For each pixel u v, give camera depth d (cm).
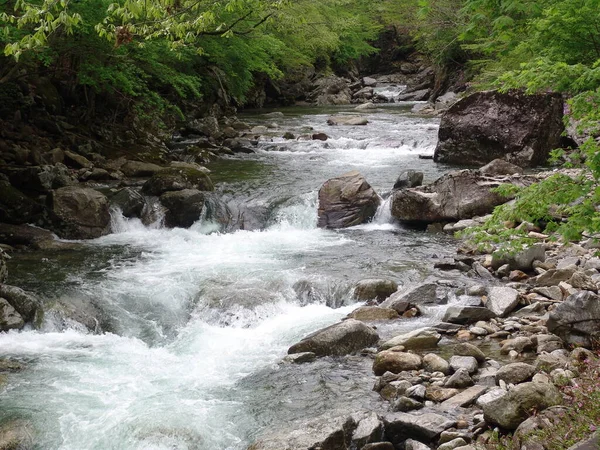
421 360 755
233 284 1059
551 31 955
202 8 1095
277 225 1472
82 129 1966
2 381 772
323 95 4119
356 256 1207
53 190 1389
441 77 3838
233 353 862
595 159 539
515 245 618
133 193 1466
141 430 660
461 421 612
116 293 1034
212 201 1511
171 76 2056
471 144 1922
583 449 442
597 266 998
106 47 1571
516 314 896
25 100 1817
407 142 2291
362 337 839
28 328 941
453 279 1054
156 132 2275
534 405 576
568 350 749
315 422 620
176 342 909
